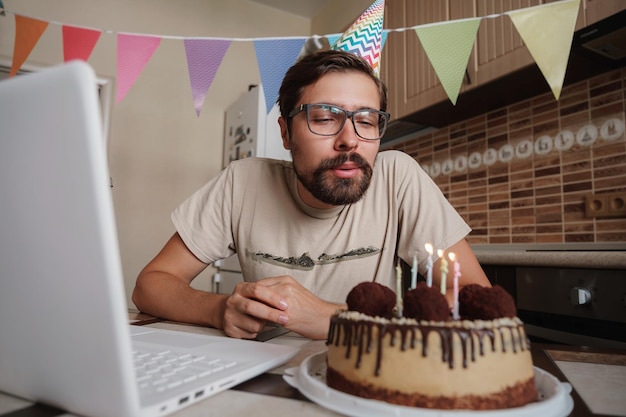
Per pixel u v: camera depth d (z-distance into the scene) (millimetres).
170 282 972
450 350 382
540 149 1732
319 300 783
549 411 361
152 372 435
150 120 2691
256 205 1158
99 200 274
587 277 1160
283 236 1126
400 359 388
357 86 903
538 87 1669
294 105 957
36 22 1183
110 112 2566
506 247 1826
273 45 1071
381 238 1123
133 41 1117
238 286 772
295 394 426
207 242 1173
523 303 1331
